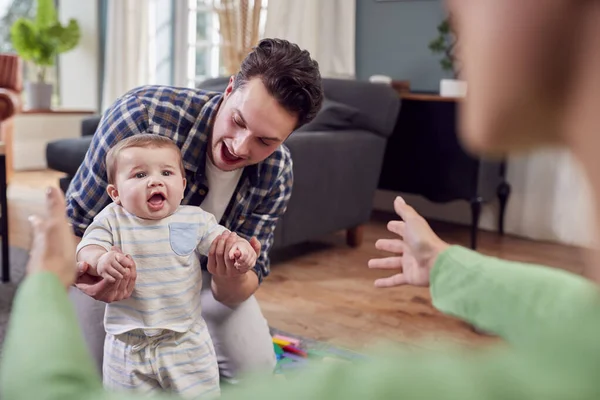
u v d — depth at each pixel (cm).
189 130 158
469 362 31
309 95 143
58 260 55
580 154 28
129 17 559
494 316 72
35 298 50
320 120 357
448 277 80
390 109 369
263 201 173
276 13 462
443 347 33
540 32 27
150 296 145
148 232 145
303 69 143
